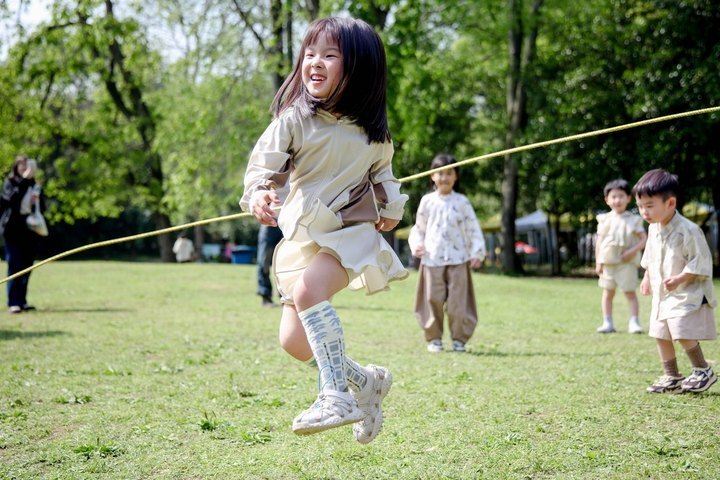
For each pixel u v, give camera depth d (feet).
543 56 69.46
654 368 16.60
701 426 11.44
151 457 10.27
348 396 8.38
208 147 77.87
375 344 20.97
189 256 98.12
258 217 8.63
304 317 8.70
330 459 10.11
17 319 26.53
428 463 9.84
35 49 78.33
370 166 9.58
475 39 79.71
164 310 30.07
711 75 53.42
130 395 14.23
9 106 79.51
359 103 9.09
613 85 62.13
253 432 11.44
